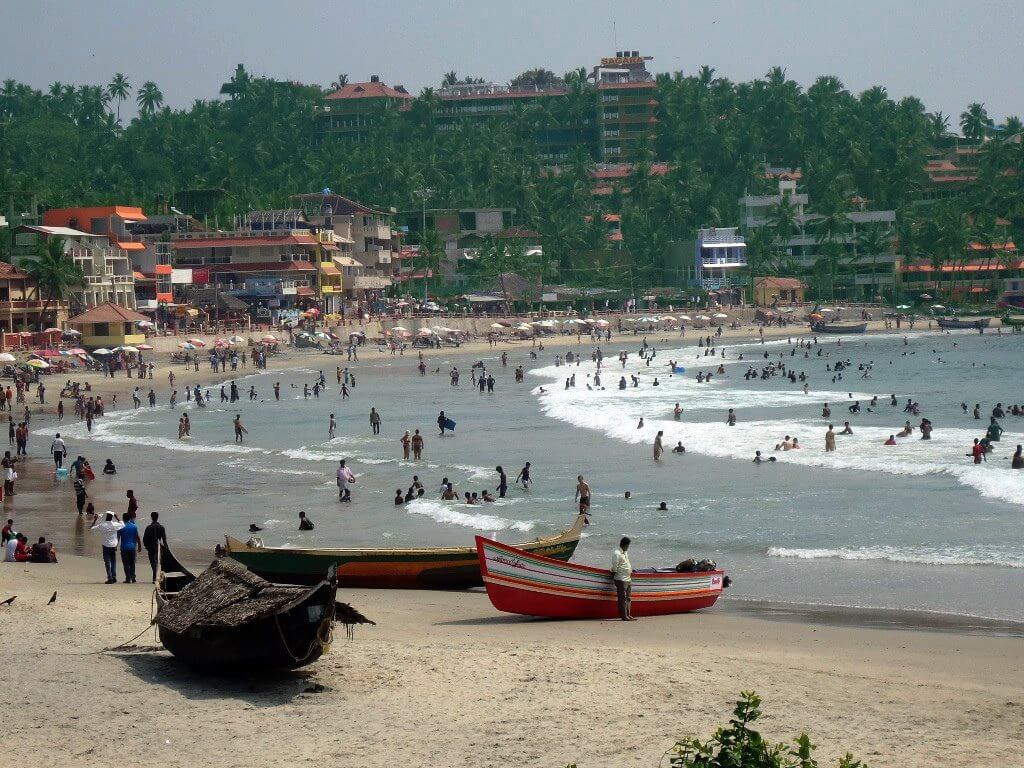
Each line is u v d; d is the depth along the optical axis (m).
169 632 21.66
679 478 59.88
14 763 17.03
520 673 22.14
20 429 74.62
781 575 37.69
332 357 163.38
